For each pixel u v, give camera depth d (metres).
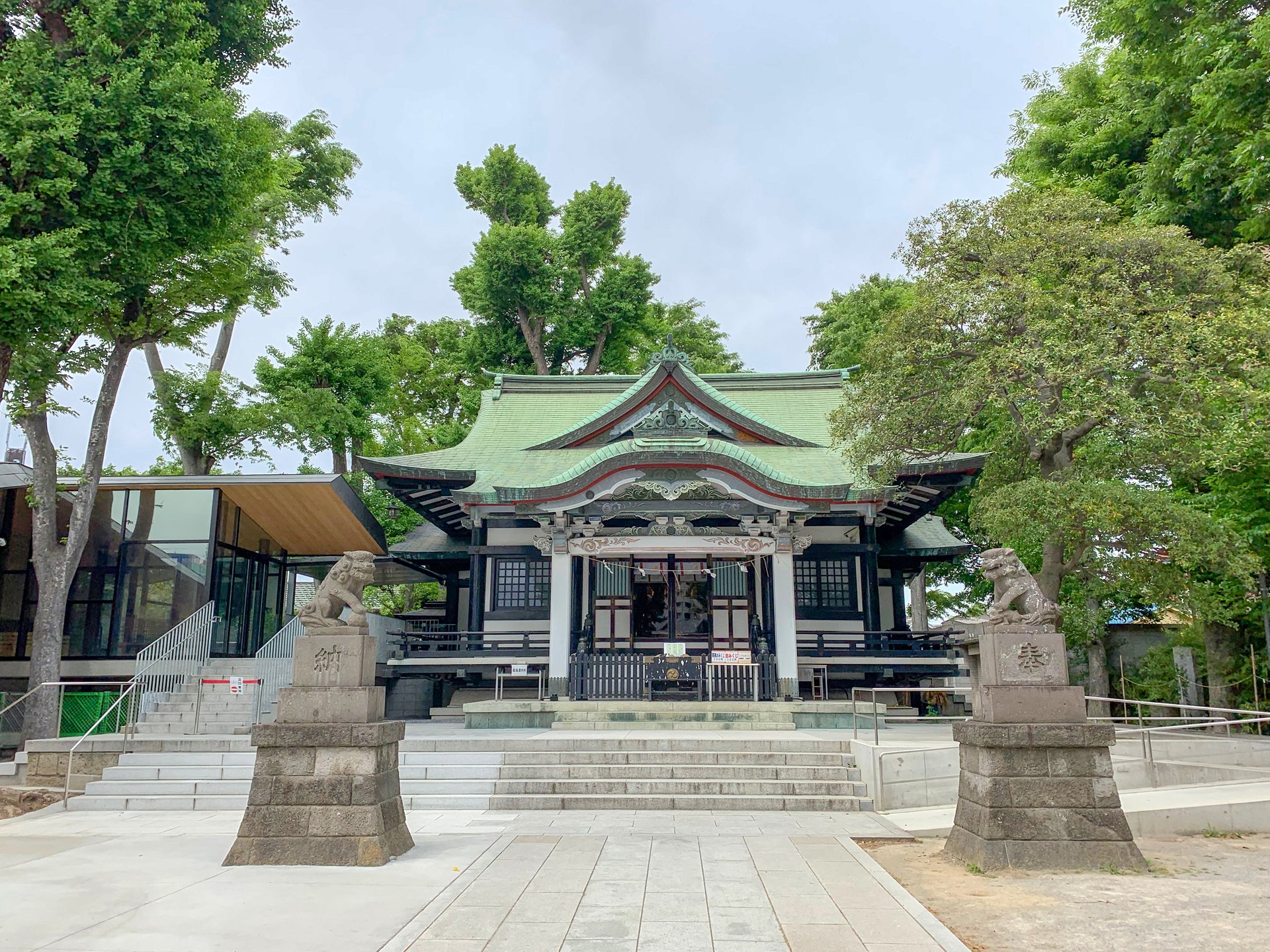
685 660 19.44
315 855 8.58
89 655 19.27
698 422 21.14
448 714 21.94
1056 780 8.62
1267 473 17.53
